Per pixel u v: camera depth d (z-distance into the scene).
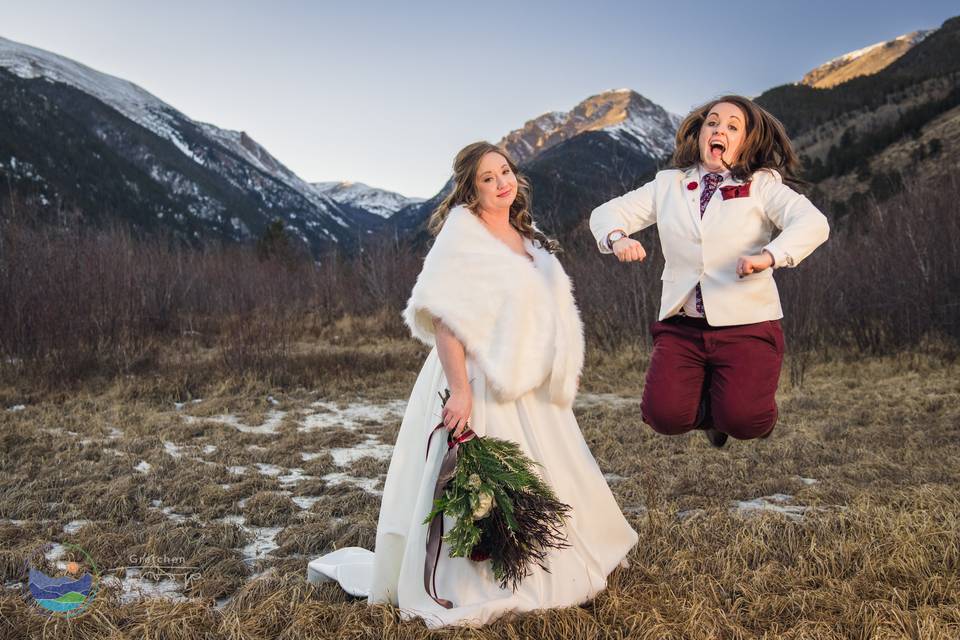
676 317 3.19
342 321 17.77
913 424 6.77
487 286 2.80
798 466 5.47
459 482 2.62
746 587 3.04
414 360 11.95
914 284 11.42
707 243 3.00
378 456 6.13
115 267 13.11
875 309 11.79
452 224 2.90
